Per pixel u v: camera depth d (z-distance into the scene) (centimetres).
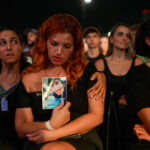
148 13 1053
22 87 153
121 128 171
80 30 153
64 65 156
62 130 136
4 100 169
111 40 303
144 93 145
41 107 149
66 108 141
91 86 151
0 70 180
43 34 152
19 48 176
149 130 141
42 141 135
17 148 167
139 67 153
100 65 290
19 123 147
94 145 145
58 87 147
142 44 177
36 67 157
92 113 146
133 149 148
